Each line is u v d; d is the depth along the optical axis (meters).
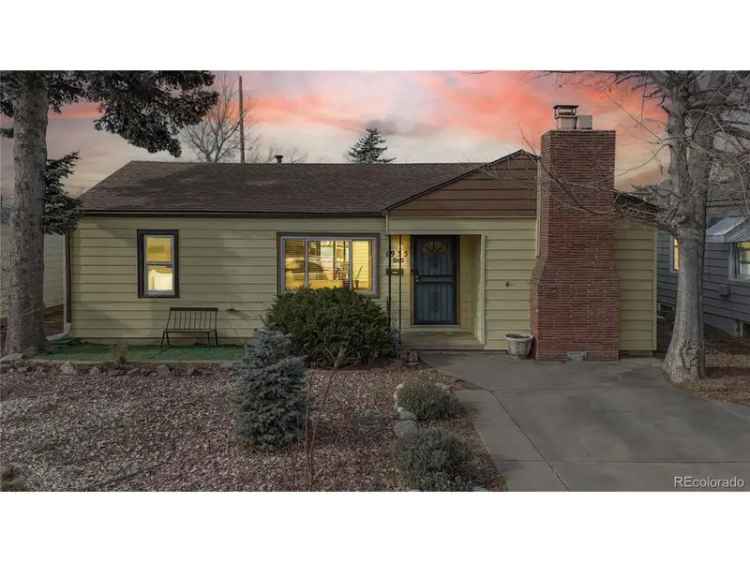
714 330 17.00
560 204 12.51
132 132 16.38
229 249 14.40
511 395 10.03
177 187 15.69
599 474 6.71
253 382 7.28
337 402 9.25
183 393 9.73
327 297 12.42
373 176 16.95
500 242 13.38
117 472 6.62
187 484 6.29
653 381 10.97
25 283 12.70
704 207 10.95
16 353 12.55
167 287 14.48
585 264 12.59
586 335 12.65
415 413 8.62
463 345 13.49
